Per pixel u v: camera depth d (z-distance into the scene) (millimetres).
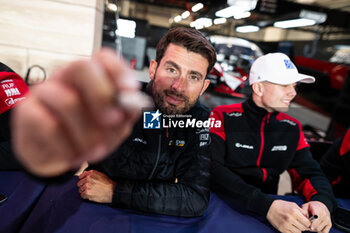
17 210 573
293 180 1011
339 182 1057
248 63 2471
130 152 721
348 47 5059
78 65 136
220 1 2404
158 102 700
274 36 6051
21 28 1521
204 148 771
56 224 549
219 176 826
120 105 140
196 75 669
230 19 3889
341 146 1052
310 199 802
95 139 145
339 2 6020
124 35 1603
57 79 139
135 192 643
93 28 1590
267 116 962
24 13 1502
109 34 1732
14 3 1474
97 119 139
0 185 640
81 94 135
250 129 965
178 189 687
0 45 1525
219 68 1337
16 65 1562
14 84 751
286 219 631
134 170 737
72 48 1587
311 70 3508
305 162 989
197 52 647
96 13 1594
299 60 3574
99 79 135
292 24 5473
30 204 603
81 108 135
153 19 4020
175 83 676
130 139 713
